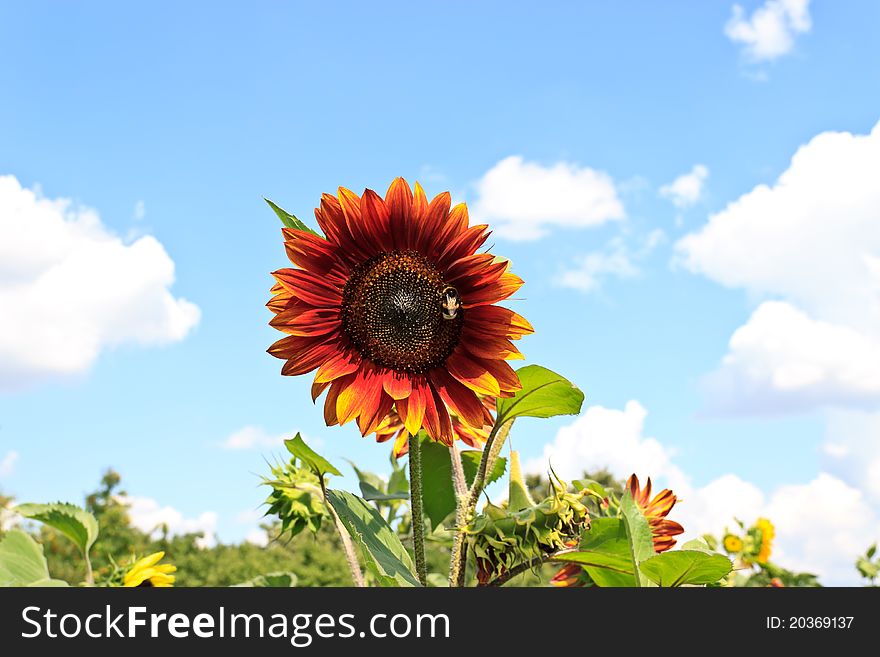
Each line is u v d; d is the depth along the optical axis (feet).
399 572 1.34
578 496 1.36
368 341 1.39
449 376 1.40
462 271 1.41
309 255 1.40
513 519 1.33
